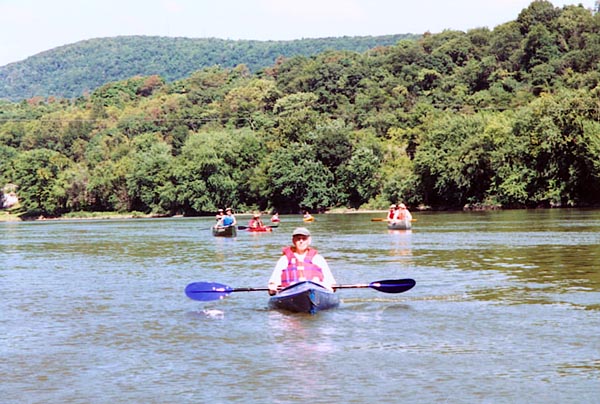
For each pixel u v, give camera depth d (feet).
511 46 584.81
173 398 40.16
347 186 393.09
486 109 460.55
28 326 60.13
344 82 602.85
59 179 456.04
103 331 57.57
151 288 81.61
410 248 128.26
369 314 62.75
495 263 99.35
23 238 200.85
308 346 51.08
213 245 151.23
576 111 308.40
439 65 625.00
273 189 399.44
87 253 135.85
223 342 52.85
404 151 412.98
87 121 637.30
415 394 40.06
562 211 274.57
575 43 545.03
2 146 601.62
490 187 332.60
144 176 430.61
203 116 608.60
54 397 40.83
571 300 67.26
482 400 38.91
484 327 56.18
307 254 68.28
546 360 46.11
